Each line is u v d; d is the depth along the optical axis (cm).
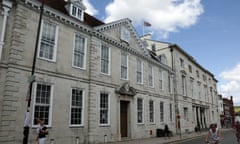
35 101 1322
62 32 1575
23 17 1325
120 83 2095
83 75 1697
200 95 4478
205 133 3425
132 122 2173
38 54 1384
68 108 1523
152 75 2727
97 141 1695
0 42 1202
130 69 2297
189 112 3681
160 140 2100
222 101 7119
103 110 1845
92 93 1727
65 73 1543
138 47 2516
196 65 4475
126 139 2059
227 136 2808
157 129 2566
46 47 1451
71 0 1703
